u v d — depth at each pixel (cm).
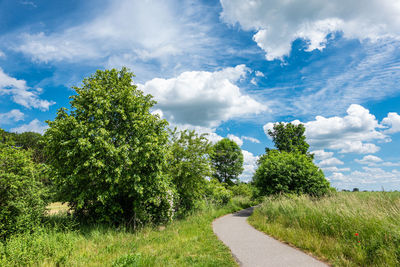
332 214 734
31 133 3666
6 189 825
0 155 820
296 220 867
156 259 571
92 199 1102
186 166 1539
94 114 1059
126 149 1018
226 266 511
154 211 1266
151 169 1175
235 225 1159
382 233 538
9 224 789
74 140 975
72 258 646
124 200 1235
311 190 1602
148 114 1230
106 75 1255
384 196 970
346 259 512
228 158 4766
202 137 1655
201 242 764
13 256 597
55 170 1053
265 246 682
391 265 444
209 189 2047
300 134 3700
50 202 1030
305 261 524
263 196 1731
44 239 739
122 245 780
